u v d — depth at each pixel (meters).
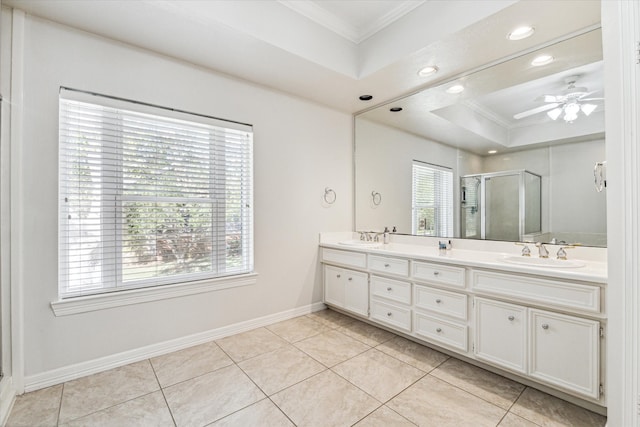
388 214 3.24
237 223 2.72
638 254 1.21
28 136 1.79
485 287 1.97
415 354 2.30
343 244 3.22
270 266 2.91
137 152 2.19
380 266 2.66
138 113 2.17
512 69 2.28
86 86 1.97
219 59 2.34
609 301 1.34
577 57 2.00
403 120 3.06
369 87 2.86
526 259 2.12
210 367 2.09
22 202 1.77
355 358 2.23
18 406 1.65
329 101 3.24
